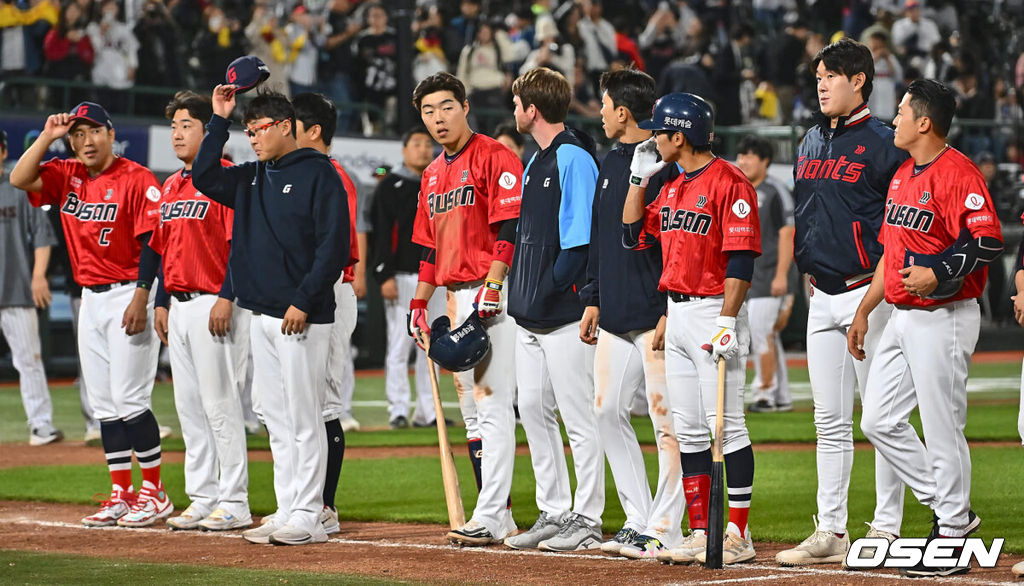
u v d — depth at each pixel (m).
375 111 41.25
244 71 14.21
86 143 15.66
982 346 47.12
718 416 12.06
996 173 47.28
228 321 14.66
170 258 14.99
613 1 49.16
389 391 26.06
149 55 38.78
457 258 14.07
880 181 12.40
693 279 12.40
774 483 18.45
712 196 12.24
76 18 37.50
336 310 15.41
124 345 15.58
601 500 13.74
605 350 13.23
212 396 15.00
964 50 51.09
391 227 25.05
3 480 19.39
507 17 46.28
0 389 35.38
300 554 13.29
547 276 13.45
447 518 15.85
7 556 13.20
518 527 15.13
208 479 15.36
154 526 15.47
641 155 12.65
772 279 27.56
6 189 23.95
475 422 14.62
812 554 12.46
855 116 12.62
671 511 12.99
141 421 15.62
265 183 14.19
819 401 12.77
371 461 21.30
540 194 13.51
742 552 12.58
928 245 11.74
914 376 11.95
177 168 36.94
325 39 41.50
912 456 12.29
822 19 53.22
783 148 45.06
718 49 46.56
